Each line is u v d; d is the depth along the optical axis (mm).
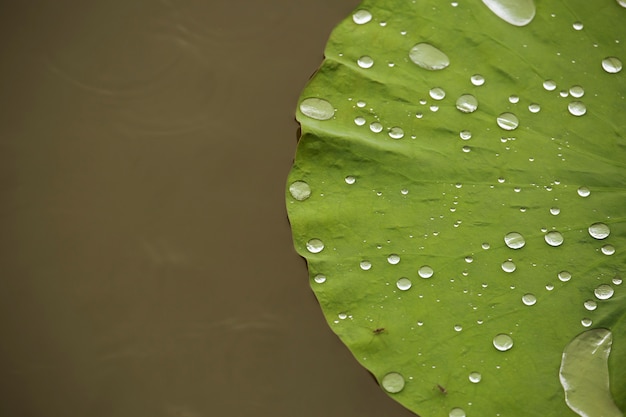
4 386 1305
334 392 1293
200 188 1340
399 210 1242
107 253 1330
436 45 1276
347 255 1236
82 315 1319
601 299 1217
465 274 1228
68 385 1306
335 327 1222
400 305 1224
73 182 1347
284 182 1337
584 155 1243
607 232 1229
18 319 1318
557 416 1199
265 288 1318
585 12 1273
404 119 1261
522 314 1218
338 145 1256
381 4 1290
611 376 1205
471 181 1244
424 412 1203
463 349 1214
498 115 1256
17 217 1339
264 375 1302
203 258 1326
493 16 1279
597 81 1257
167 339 1312
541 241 1229
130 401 1302
